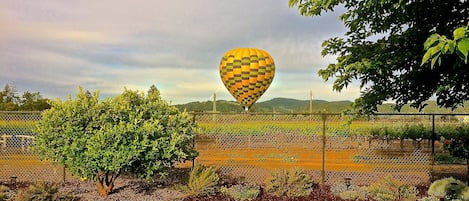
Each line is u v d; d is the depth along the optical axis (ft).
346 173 37.50
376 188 28.71
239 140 44.01
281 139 45.60
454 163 42.78
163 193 29.45
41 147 26.78
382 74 21.09
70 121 26.40
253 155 43.29
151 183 32.19
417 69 22.06
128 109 28.12
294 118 43.16
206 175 29.50
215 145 43.52
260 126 44.39
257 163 40.42
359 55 22.06
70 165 26.37
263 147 44.88
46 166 37.81
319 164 41.14
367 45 22.88
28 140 40.96
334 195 28.99
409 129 49.70
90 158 25.72
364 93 24.04
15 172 35.37
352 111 24.43
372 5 19.01
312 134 47.06
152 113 29.17
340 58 22.66
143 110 28.96
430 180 34.27
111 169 25.73
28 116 36.29
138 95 29.76
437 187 28.71
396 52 20.86
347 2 20.65
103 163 25.62
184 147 30.73
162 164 28.43
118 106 27.96
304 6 21.42
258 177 35.12
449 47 9.71
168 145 27.99
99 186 28.60
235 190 28.81
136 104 29.58
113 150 25.76
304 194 28.99
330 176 36.24
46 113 26.96
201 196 28.45
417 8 19.35
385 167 40.52
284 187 29.14
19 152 40.98
